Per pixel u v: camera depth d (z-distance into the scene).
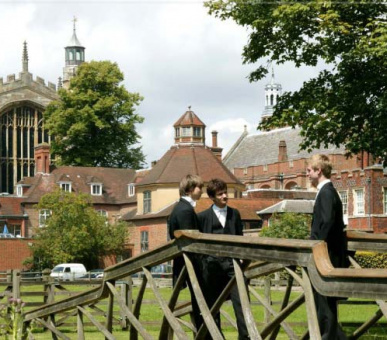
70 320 23.36
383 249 9.27
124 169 90.94
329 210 8.22
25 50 109.44
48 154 89.56
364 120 24.77
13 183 107.75
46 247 69.25
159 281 48.16
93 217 70.94
